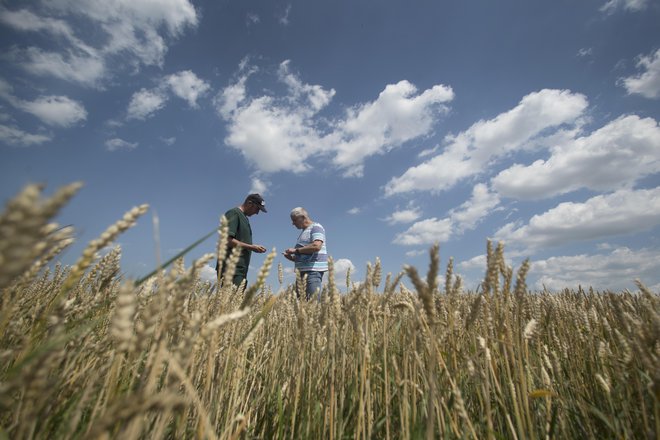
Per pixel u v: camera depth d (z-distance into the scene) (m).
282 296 3.39
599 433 2.16
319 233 7.35
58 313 1.01
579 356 2.69
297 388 2.18
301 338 2.36
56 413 1.26
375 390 2.36
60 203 0.42
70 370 1.38
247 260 6.53
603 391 2.29
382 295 2.25
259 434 2.41
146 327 0.83
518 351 1.87
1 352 1.13
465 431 1.75
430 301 1.35
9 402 0.92
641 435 1.86
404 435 1.83
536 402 2.21
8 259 0.39
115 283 1.68
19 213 0.39
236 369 1.87
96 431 0.67
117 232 0.85
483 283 1.87
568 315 3.24
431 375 1.43
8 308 1.12
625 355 1.78
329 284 2.27
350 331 2.58
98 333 1.65
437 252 1.31
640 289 1.69
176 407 0.97
